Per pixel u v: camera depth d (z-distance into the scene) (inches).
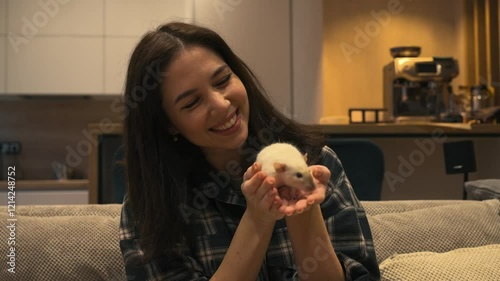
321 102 141.3
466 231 56.2
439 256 49.3
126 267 43.0
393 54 153.6
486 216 58.6
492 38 153.5
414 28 174.6
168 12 161.2
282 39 140.2
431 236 55.4
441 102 148.3
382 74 173.3
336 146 84.4
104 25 159.8
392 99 148.6
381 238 54.7
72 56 158.7
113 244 51.9
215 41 42.9
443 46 175.5
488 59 154.8
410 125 111.8
